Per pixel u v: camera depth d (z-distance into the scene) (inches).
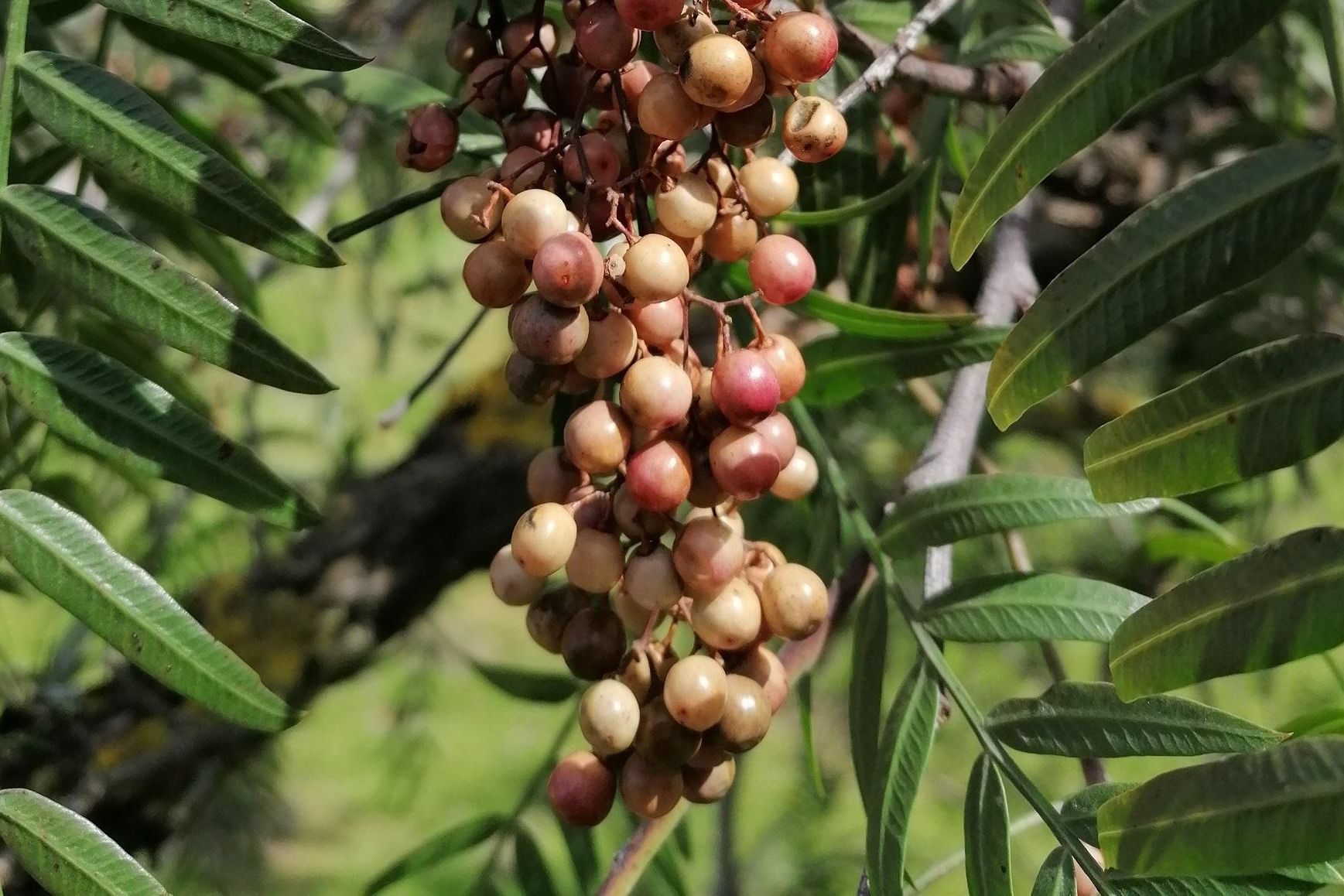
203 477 11.5
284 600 22.1
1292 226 10.6
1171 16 10.7
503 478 22.8
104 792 20.1
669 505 11.5
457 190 11.9
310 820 34.2
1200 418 10.7
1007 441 25.3
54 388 11.4
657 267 11.4
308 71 15.0
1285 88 19.6
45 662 21.2
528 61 12.5
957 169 15.6
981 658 26.8
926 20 12.7
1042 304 10.9
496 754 35.5
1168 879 11.5
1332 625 10.5
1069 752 12.0
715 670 11.6
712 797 12.1
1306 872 11.2
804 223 13.5
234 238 11.5
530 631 12.2
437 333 30.6
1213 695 23.1
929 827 27.1
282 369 11.4
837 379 13.7
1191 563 20.8
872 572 13.6
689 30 11.5
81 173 14.6
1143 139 23.9
